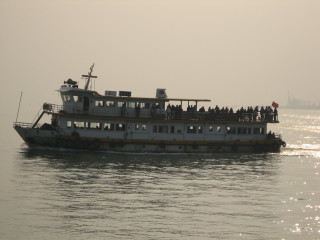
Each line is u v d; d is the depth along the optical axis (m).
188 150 178.50
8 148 182.88
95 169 144.00
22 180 126.56
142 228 93.94
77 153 169.25
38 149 175.12
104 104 174.88
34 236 88.50
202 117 180.50
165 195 116.88
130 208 105.56
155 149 175.50
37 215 98.88
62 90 173.62
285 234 92.88
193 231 93.25
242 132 185.62
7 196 110.88
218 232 93.12
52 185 122.31
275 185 131.75
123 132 173.25
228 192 121.81
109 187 122.56
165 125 176.12
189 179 135.62
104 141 171.62
